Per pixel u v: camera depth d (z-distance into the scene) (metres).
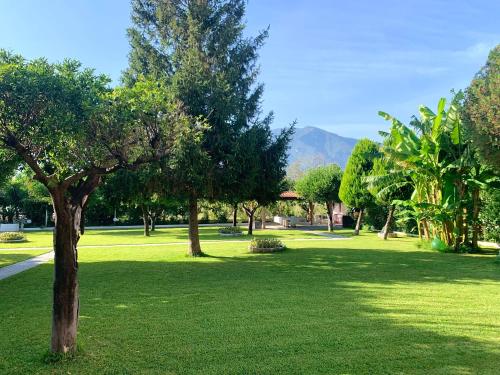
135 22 16.59
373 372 4.62
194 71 14.93
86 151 5.16
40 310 7.71
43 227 39.22
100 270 12.80
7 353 5.30
